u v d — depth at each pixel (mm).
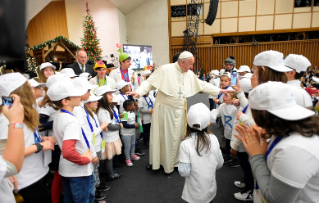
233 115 2559
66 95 1471
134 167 2875
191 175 1611
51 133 2002
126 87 3170
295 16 11180
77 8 9320
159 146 2705
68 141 1422
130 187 2395
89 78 3432
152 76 2697
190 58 2471
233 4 11547
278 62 1420
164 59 12023
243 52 11906
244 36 12180
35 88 1909
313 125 781
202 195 1594
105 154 2432
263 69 1475
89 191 1680
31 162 1451
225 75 3172
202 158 1579
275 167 791
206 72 12320
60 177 1863
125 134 2836
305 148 743
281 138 877
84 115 1914
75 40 9352
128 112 2850
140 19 11742
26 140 1385
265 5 11297
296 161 733
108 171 2488
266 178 884
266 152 974
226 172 2645
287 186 740
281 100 810
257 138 1021
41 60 5414
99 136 2162
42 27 7289
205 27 11977
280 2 11148
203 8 11781
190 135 1645
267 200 834
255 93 864
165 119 2621
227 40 12078
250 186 2059
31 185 1440
